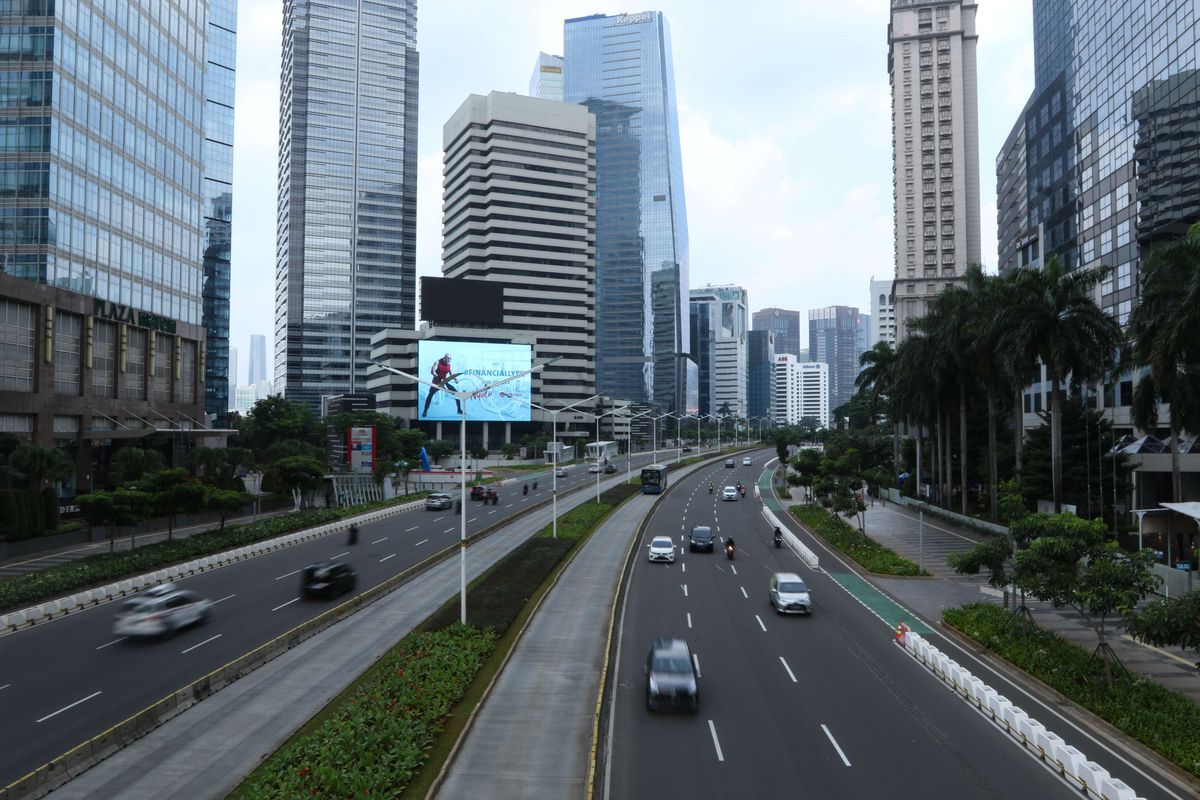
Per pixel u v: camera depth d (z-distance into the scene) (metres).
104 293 75.94
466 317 162.62
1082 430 61.06
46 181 68.19
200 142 96.62
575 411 190.62
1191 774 19.08
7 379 62.88
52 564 49.78
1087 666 25.70
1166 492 66.94
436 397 149.62
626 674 27.27
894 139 154.00
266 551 53.16
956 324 66.00
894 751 20.45
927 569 49.06
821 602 39.69
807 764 19.59
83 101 73.12
